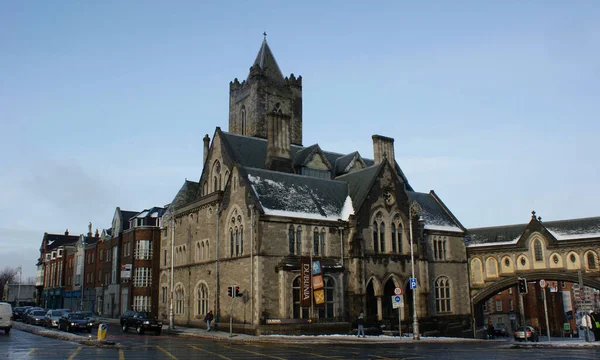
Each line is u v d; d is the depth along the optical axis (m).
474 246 67.69
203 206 57.50
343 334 47.19
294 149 70.12
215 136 60.84
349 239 51.72
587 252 59.66
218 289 52.25
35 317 61.28
